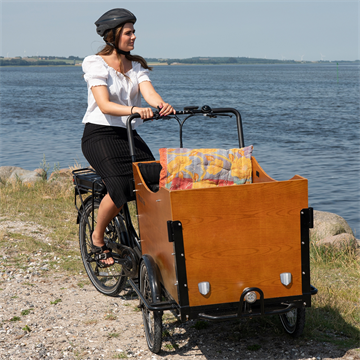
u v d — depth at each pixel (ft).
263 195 9.55
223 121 115.44
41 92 261.85
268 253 9.76
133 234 13.21
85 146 12.97
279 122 111.45
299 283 9.99
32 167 61.87
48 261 17.69
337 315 13.03
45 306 13.69
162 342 11.67
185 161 11.20
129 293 14.85
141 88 12.99
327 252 20.84
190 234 9.37
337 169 58.13
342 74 624.18
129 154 12.70
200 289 9.53
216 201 9.38
